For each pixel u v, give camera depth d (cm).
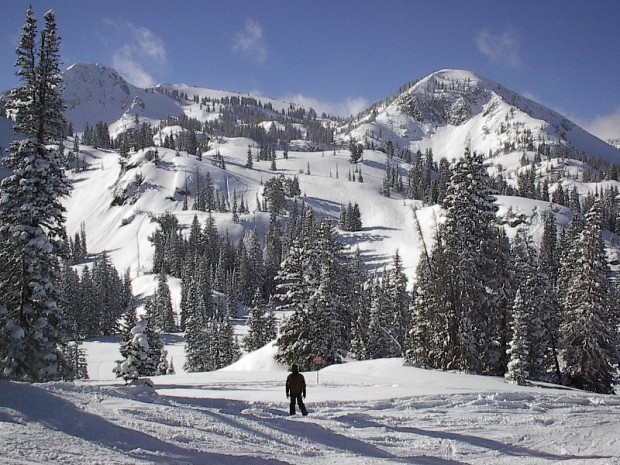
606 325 3734
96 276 11769
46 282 2467
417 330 3919
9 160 2478
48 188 2438
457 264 3669
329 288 4456
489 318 3747
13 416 927
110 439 909
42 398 1068
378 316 5162
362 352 5203
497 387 2667
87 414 1039
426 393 2178
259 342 6556
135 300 13012
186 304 11588
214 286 13400
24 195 2423
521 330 3198
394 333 5175
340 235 17588
